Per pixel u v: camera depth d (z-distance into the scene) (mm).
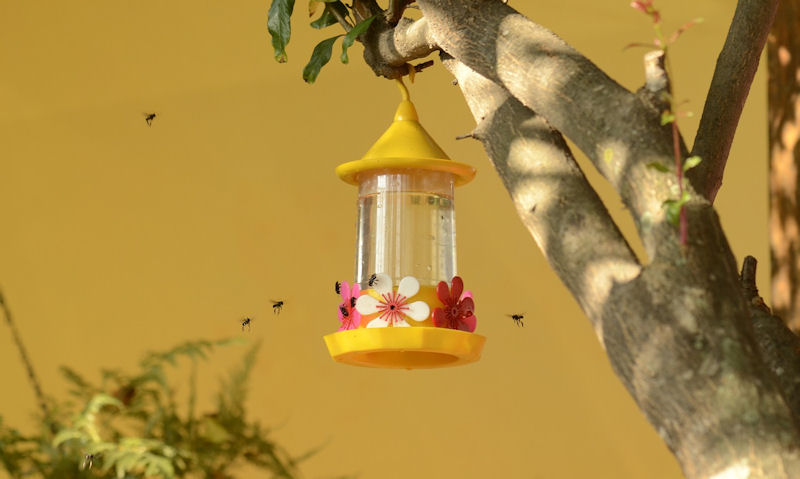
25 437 1948
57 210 6062
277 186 5992
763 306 1737
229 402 2121
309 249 5922
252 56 6117
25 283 5984
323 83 6070
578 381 5746
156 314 5918
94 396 2000
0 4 6219
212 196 6020
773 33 4102
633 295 1235
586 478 5660
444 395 5785
